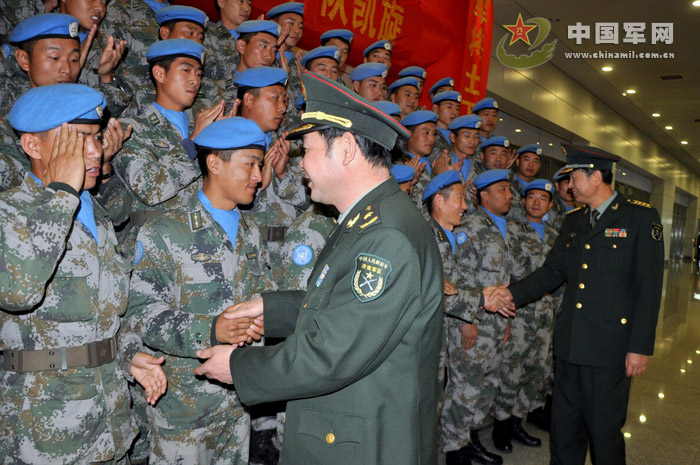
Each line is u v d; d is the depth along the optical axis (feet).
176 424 5.55
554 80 31.68
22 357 4.50
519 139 31.09
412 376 3.75
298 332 3.80
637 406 12.92
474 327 9.04
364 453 3.62
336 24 14.16
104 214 5.32
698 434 11.28
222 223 5.92
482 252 10.10
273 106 8.44
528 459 9.93
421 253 3.74
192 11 9.28
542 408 11.93
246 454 6.25
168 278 5.60
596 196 8.05
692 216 91.04
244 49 9.91
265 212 8.55
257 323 5.04
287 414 4.07
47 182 4.58
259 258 6.30
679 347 19.35
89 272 4.79
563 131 34.30
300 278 6.86
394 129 3.97
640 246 7.47
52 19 6.74
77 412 4.62
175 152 7.44
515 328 10.61
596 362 7.52
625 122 47.39
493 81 25.35
